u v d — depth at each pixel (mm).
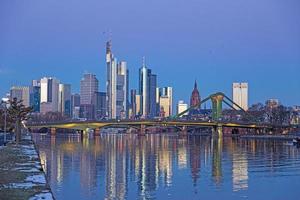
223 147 180375
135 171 80625
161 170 83000
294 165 95625
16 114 150375
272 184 65000
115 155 122688
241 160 109438
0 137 147500
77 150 143875
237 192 57625
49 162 96000
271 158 116875
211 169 85875
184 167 89500
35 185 44656
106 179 67938
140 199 51469
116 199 51312
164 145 194375
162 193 55719
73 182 63688
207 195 54844
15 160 71438
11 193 40000
